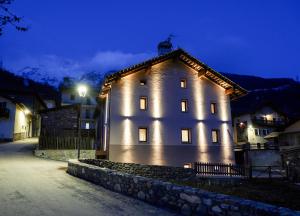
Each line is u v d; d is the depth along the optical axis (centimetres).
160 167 1792
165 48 3212
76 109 3300
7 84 11012
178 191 690
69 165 1424
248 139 4341
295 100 11481
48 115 3180
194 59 2683
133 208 710
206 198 609
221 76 2734
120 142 2350
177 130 2556
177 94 2656
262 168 3020
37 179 1152
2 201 748
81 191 923
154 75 2619
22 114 4100
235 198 561
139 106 2488
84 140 2569
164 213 668
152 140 2448
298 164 1988
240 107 8825
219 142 2675
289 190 1591
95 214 643
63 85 5634
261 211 485
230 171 2220
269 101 4625
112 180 978
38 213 638
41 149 2427
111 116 2378
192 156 2541
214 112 2770
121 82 2486
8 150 2636
